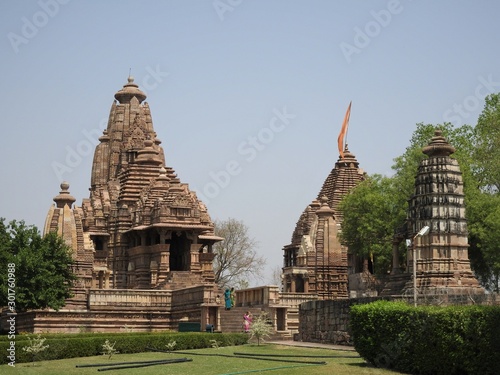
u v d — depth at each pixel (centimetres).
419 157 8856
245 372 3856
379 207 9244
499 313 3659
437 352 3706
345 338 5591
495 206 7938
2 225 7331
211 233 10194
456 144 9244
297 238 12431
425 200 6825
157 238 9831
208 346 5562
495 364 3631
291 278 10950
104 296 8069
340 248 10444
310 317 6109
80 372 4009
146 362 4344
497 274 8356
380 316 3944
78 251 8444
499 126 9188
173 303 8181
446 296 5728
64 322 7794
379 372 3791
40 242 7388
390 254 9075
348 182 11894
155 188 10188
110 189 11081
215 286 7806
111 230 10544
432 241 6712
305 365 4056
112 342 5081
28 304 7069
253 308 7425
